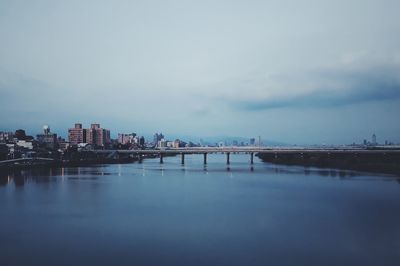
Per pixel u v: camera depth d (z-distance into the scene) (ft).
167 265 220.84
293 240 265.95
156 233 285.84
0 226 307.58
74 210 371.76
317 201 415.03
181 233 285.43
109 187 555.28
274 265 220.02
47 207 388.57
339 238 270.05
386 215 341.21
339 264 221.87
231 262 224.74
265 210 366.43
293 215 343.46
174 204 403.75
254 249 247.70
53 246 256.11
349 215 342.03
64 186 570.05
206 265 220.43
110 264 223.30
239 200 426.51
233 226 305.53
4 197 456.86
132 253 241.55
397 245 254.47
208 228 299.58
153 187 552.41
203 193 485.56
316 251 243.40
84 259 231.50
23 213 358.02
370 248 248.73
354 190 495.82
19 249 250.16
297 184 570.46
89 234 284.20
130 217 338.75
